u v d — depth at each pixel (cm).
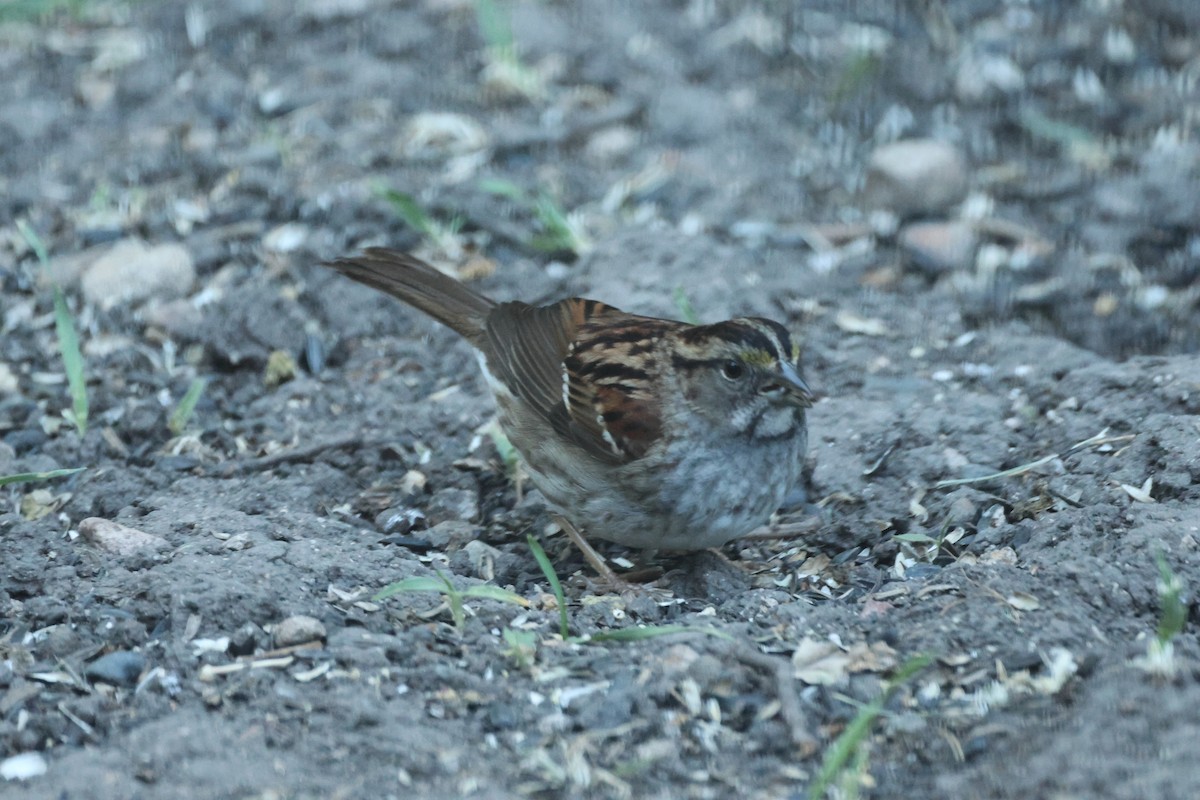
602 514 923
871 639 809
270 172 1405
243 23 1669
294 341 1193
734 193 1377
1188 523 844
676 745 730
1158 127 1443
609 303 1188
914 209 1339
